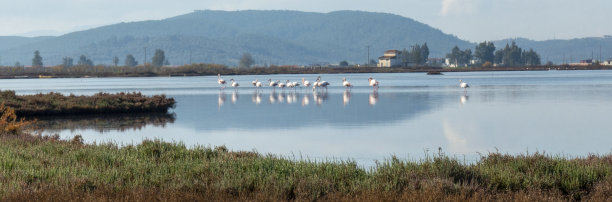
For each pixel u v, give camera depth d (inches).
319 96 1985.7
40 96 1517.0
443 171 444.8
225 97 1985.7
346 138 895.7
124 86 3053.6
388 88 2503.7
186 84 3272.6
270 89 2554.1
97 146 682.8
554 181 438.3
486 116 1224.8
